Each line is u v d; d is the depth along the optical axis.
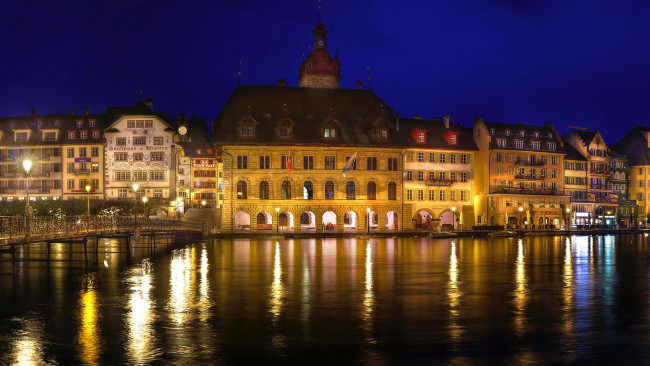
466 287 31.75
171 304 26.20
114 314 23.91
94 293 29.27
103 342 19.41
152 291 30.00
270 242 74.75
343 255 52.34
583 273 38.78
